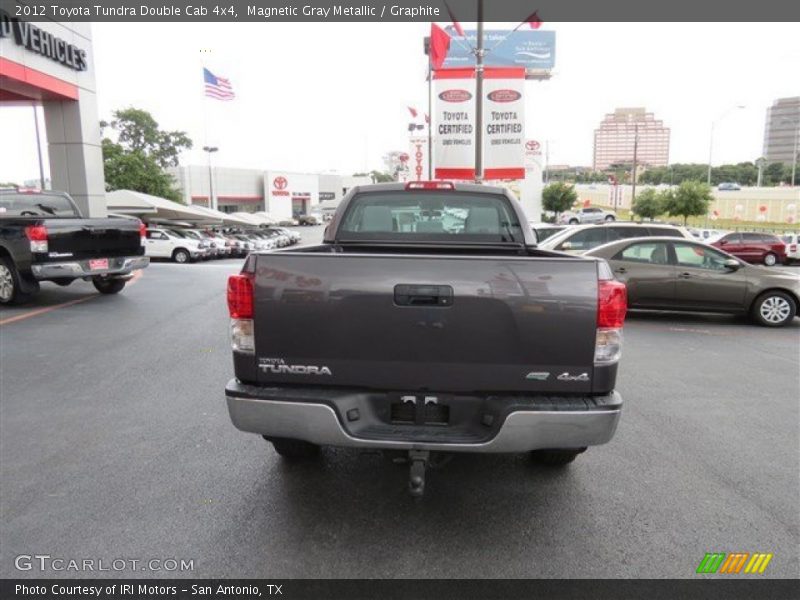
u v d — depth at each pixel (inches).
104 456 163.6
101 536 124.8
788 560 117.4
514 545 122.3
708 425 191.3
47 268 371.9
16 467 156.8
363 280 114.1
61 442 173.3
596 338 113.0
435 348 114.4
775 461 163.9
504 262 112.3
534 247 184.2
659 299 394.3
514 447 113.1
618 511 135.9
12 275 386.9
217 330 324.5
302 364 117.6
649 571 113.8
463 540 124.0
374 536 125.3
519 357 113.7
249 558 117.6
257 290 116.9
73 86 671.8
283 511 135.1
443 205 189.6
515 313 112.6
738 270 386.0
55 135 690.2
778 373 258.2
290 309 116.1
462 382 115.2
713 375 253.9
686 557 118.2
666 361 279.6
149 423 188.1
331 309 115.2
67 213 445.7
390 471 155.6
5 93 680.4
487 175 720.3
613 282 113.1
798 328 378.6
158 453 165.8
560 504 138.9
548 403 113.1
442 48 712.4
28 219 371.2
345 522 130.6
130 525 129.0
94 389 221.9
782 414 203.0
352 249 184.2
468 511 135.6
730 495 143.9
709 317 422.6
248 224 2139.5
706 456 166.7
